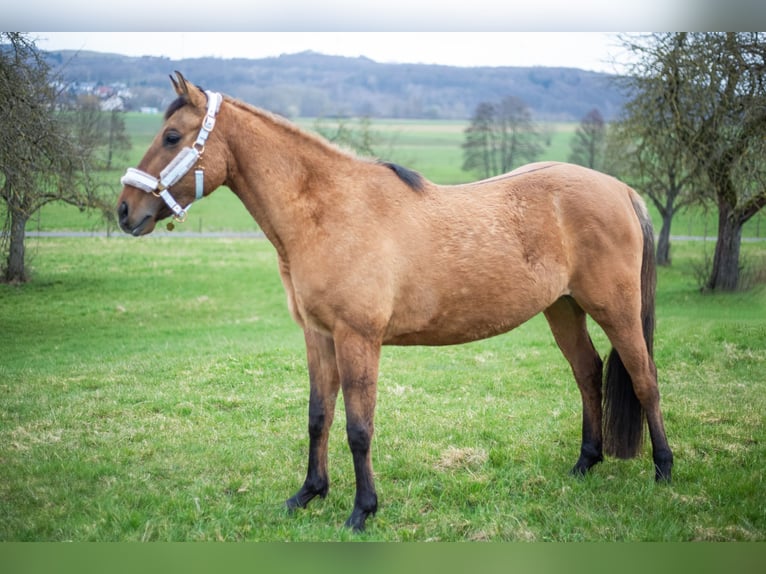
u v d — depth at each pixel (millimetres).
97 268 22938
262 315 17062
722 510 4344
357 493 4266
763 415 6191
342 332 4105
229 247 29156
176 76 4164
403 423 6238
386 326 4211
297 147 4266
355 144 29984
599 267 4598
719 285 17578
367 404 4137
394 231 4191
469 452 5371
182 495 4668
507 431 5957
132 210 4129
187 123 4152
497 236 4367
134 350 11562
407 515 4352
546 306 4602
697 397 6820
